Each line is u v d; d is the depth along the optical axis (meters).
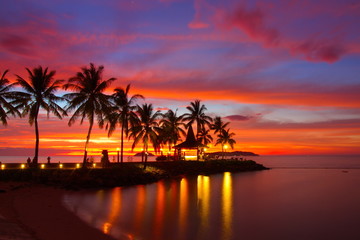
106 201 27.33
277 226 20.67
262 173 74.75
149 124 56.16
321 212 25.81
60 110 45.38
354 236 18.62
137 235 17.03
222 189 39.91
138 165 51.34
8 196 25.83
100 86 43.97
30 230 15.48
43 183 34.00
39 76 43.88
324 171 88.75
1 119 42.31
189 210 24.72
